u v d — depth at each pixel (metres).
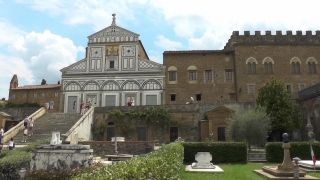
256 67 49.84
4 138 31.44
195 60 51.09
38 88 66.56
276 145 24.05
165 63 51.12
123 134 40.31
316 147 23.66
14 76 72.88
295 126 36.84
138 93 49.28
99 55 51.34
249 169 19.20
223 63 50.94
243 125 30.23
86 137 38.12
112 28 52.09
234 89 49.88
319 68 50.25
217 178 15.09
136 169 6.56
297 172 13.78
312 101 38.66
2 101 77.88
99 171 6.55
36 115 39.38
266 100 37.16
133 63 50.56
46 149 12.73
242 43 50.41
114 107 41.56
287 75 49.78
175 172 8.83
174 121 40.31
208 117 38.31
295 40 52.06
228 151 23.69
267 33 52.19
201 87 50.12
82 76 50.44
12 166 15.55
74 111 48.81
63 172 11.73
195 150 23.81
